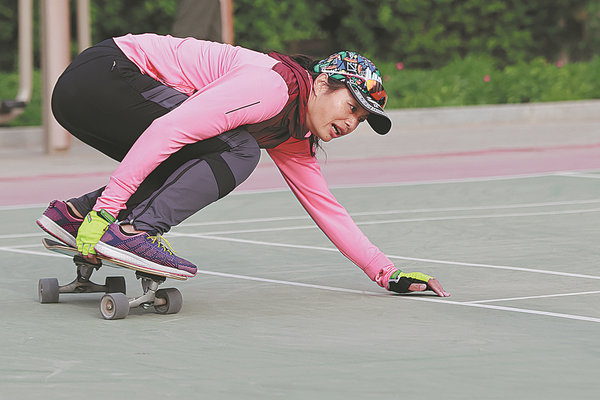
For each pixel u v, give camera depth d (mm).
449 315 13180
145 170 12531
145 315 13242
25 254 18203
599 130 46250
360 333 12188
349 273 16344
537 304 13859
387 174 31922
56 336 12039
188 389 9797
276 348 11438
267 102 12672
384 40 64125
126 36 13305
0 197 26891
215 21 36344
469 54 63281
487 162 35031
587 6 67188
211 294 14656
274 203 25062
